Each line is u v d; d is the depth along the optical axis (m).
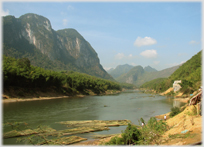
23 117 37.78
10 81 72.00
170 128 19.78
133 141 16.81
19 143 20.30
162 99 87.31
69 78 117.69
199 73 99.50
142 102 73.25
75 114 44.16
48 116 40.19
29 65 99.50
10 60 93.75
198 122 16.95
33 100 74.44
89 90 142.38
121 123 33.62
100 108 55.34
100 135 25.70
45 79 90.06
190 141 12.07
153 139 15.36
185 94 91.25
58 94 99.31
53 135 24.48
